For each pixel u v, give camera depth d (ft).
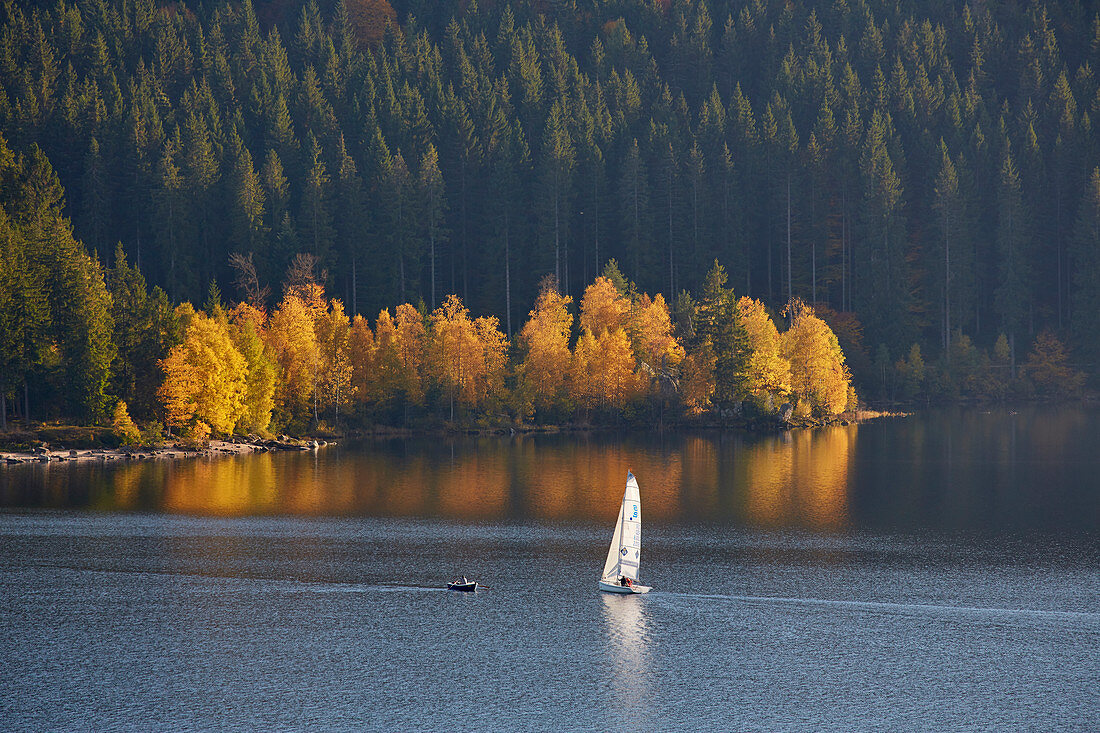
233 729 539.70
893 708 565.53
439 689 589.73
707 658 638.12
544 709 565.12
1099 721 547.90
